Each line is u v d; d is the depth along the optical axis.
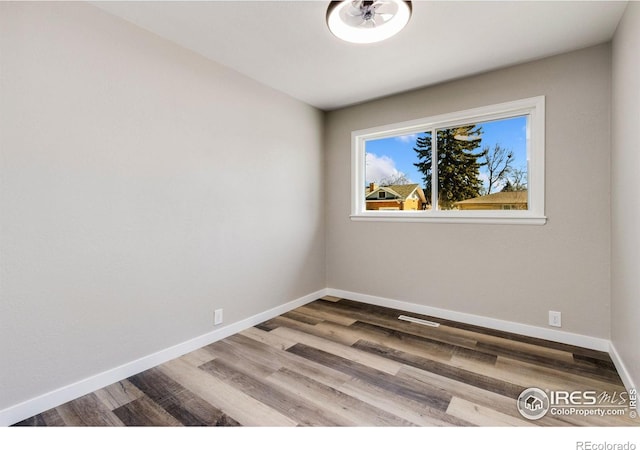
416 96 3.11
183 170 2.30
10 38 1.52
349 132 3.61
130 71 1.99
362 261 3.58
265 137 3.00
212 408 1.69
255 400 1.76
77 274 1.78
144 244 2.09
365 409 1.68
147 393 1.83
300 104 3.42
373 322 2.96
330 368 2.12
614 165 2.11
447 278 3.02
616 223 2.07
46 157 1.65
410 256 3.24
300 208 3.46
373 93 3.20
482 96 2.74
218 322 2.58
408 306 3.26
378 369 2.10
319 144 3.73
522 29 2.06
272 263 3.11
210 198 2.50
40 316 1.65
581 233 2.37
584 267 2.37
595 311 2.34
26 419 1.59
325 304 3.53
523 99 2.55
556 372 2.04
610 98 2.22
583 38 2.18
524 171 2.69
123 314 1.99
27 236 1.60
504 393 1.81
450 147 3.05
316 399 1.77
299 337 2.63
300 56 2.43
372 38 2.01
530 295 2.60
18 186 1.56
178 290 2.29
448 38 2.17
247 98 2.80
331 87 3.04
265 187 3.01
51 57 1.65
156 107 2.13
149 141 2.10
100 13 1.84
